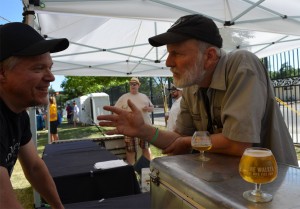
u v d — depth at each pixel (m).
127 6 2.95
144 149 5.16
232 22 3.51
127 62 6.64
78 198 2.38
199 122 1.58
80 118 21.42
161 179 1.10
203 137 1.23
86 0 2.71
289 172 0.93
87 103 18.03
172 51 1.33
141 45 5.75
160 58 6.45
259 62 1.34
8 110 1.05
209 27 1.31
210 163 1.10
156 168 1.14
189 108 1.64
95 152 3.34
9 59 0.97
